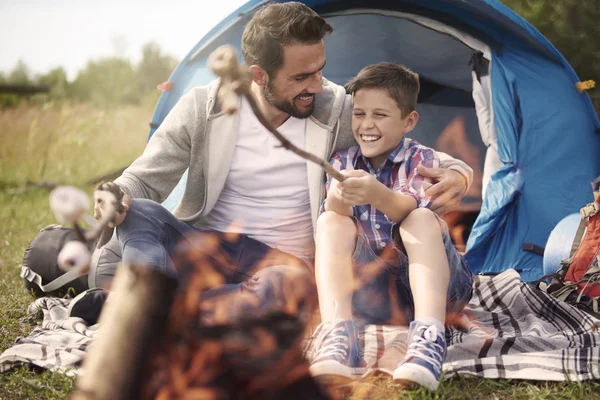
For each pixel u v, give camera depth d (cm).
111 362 123
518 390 214
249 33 265
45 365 229
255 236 276
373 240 252
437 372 202
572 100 424
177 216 286
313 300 249
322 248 230
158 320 130
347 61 485
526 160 406
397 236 237
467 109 508
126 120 1170
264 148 274
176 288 136
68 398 206
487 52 426
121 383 122
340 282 224
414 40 471
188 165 281
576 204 398
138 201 246
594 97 671
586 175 407
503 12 414
